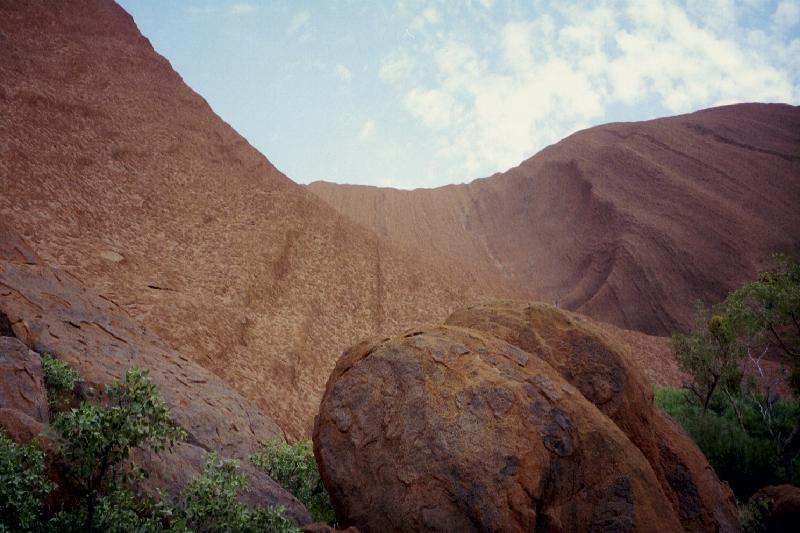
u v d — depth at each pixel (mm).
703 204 67625
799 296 19125
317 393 25438
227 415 10727
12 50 38844
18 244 12102
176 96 48656
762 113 88750
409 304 40219
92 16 50438
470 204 94750
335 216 46594
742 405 20984
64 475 5531
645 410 7891
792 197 68375
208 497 5750
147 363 10805
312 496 8531
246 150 48250
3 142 28516
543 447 6082
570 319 8359
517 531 5605
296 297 33344
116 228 29297
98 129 36844
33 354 7270
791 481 15750
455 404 6238
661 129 85562
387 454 6203
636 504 6109
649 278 61312
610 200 73188
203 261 30938
